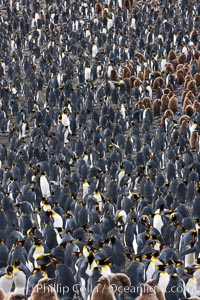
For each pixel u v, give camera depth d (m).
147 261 27.30
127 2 74.69
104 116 47.47
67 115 47.16
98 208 33.69
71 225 31.61
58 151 42.41
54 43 64.56
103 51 62.19
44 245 28.80
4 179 38.78
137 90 52.06
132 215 31.81
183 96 50.75
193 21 68.62
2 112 49.00
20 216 32.97
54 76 58.16
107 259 26.75
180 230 30.36
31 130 48.38
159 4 76.12
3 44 67.19
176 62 58.44
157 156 40.69
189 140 44.38
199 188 35.19
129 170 38.72
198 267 26.61
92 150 41.19
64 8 76.38
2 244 28.95
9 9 75.50
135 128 45.59
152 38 65.50
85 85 54.44
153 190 35.84
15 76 56.75
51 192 35.94
